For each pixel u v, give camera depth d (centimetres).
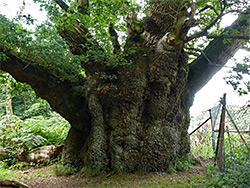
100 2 690
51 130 1045
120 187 530
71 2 870
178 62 705
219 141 627
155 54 684
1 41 565
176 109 726
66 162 728
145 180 575
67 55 620
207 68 781
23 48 574
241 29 728
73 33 668
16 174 702
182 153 748
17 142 880
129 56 708
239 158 572
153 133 666
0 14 552
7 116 1154
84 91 760
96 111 695
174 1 617
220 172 544
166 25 736
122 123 671
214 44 776
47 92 733
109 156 661
